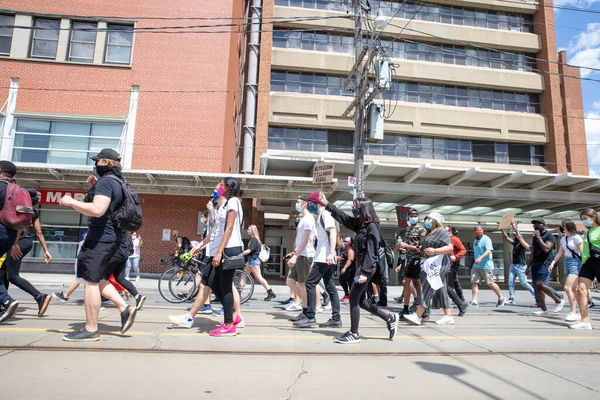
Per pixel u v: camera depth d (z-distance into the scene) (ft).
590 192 59.93
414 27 84.64
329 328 18.21
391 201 66.08
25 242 17.81
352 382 10.92
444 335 17.51
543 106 88.02
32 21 56.29
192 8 59.21
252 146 74.02
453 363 13.14
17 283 17.29
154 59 57.41
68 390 9.43
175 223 54.54
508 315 24.80
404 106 81.10
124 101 56.13
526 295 42.14
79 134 54.90
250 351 13.52
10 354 12.05
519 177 53.62
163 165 55.36
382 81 38.58
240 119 83.66
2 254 15.37
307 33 80.48
